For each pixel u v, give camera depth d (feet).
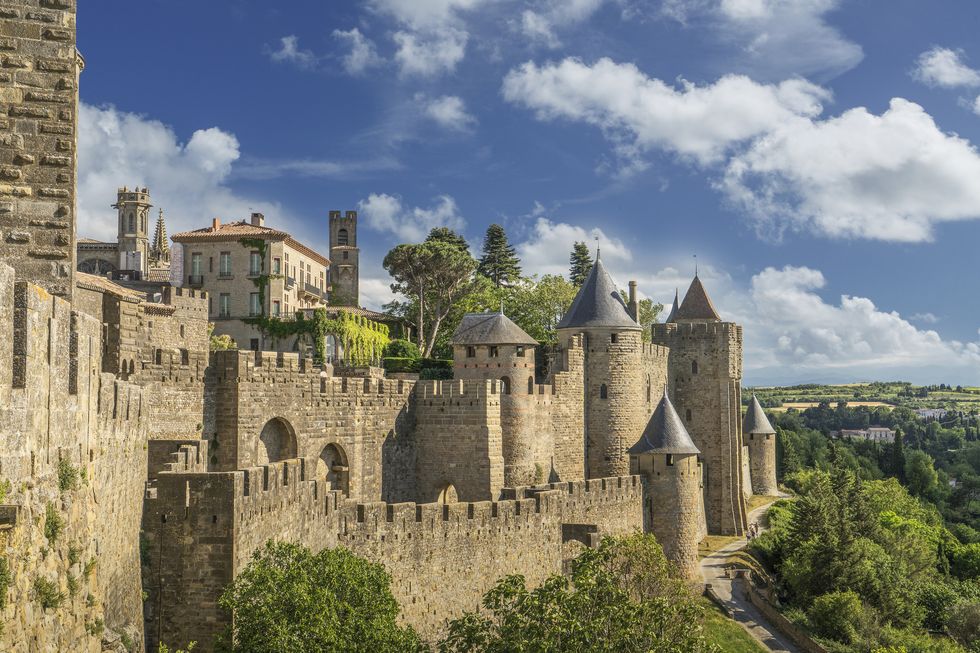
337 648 106.73
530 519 213.05
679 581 190.29
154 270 538.88
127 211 520.42
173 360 182.91
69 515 71.56
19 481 61.46
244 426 194.59
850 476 380.99
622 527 262.26
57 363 69.87
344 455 231.91
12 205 76.28
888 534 359.66
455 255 407.85
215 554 112.57
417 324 442.09
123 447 97.04
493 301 433.07
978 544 421.18
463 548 193.16
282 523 132.46
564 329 323.16
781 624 261.24
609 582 118.62
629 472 314.35
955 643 283.18
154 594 111.96
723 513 361.92
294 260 408.05
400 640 118.62
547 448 292.81
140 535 112.37
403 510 180.45
